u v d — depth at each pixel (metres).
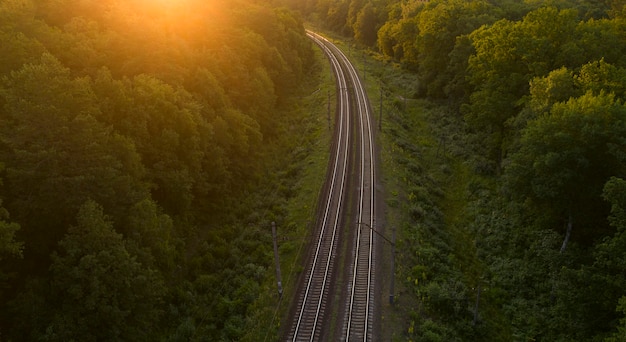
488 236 50.34
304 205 53.47
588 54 54.47
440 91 89.06
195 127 46.69
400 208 51.97
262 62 80.31
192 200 47.09
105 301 28.67
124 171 36.06
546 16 57.16
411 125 81.81
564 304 36.12
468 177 63.38
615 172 39.91
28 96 29.94
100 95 38.62
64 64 40.50
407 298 38.19
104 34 47.41
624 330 26.36
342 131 73.69
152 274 32.72
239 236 48.66
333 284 39.81
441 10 87.88
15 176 28.47
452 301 38.53
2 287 28.36
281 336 34.78
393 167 61.41
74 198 30.44
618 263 31.64
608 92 45.97
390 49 126.69
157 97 43.53
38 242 30.25
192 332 35.47
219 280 42.25
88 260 28.12
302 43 108.75
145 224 34.53
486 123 62.69
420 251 44.31
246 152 57.75
